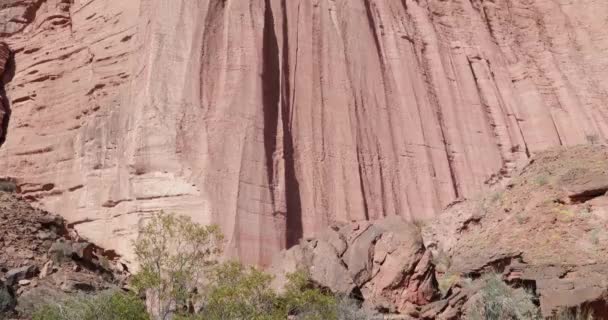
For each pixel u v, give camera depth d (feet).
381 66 92.38
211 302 47.29
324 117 83.51
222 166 71.51
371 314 54.54
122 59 86.79
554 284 53.16
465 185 90.27
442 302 56.44
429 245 69.77
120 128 79.00
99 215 75.97
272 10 85.15
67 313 48.42
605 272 53.57
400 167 86.38
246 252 68.33
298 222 75.46
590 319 50.21
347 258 60.64
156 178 71.36
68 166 83.71
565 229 59.21
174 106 74.13
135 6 88.94
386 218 64.54
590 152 67.77
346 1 93.61
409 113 90.68
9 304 54.65
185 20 79.15
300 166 78.79
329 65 87.20
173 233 54.85
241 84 76.79
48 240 68.39
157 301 51.34
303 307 51.52
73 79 91.97
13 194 78.48
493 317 51.98
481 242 64.28
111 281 65.72
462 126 95.40
